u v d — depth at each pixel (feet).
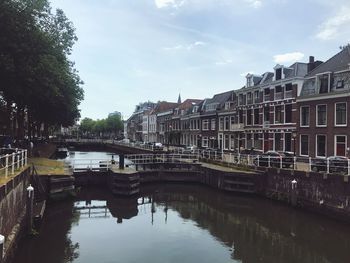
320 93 97.45
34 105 107.45
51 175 75.92
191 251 50.26
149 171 107.24
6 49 75.56
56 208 73.15
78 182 95.14
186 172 109.19
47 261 44.75
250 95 133.69
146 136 312.91
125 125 436.35
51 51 90.53
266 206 77.41
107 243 52.85
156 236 56.85
